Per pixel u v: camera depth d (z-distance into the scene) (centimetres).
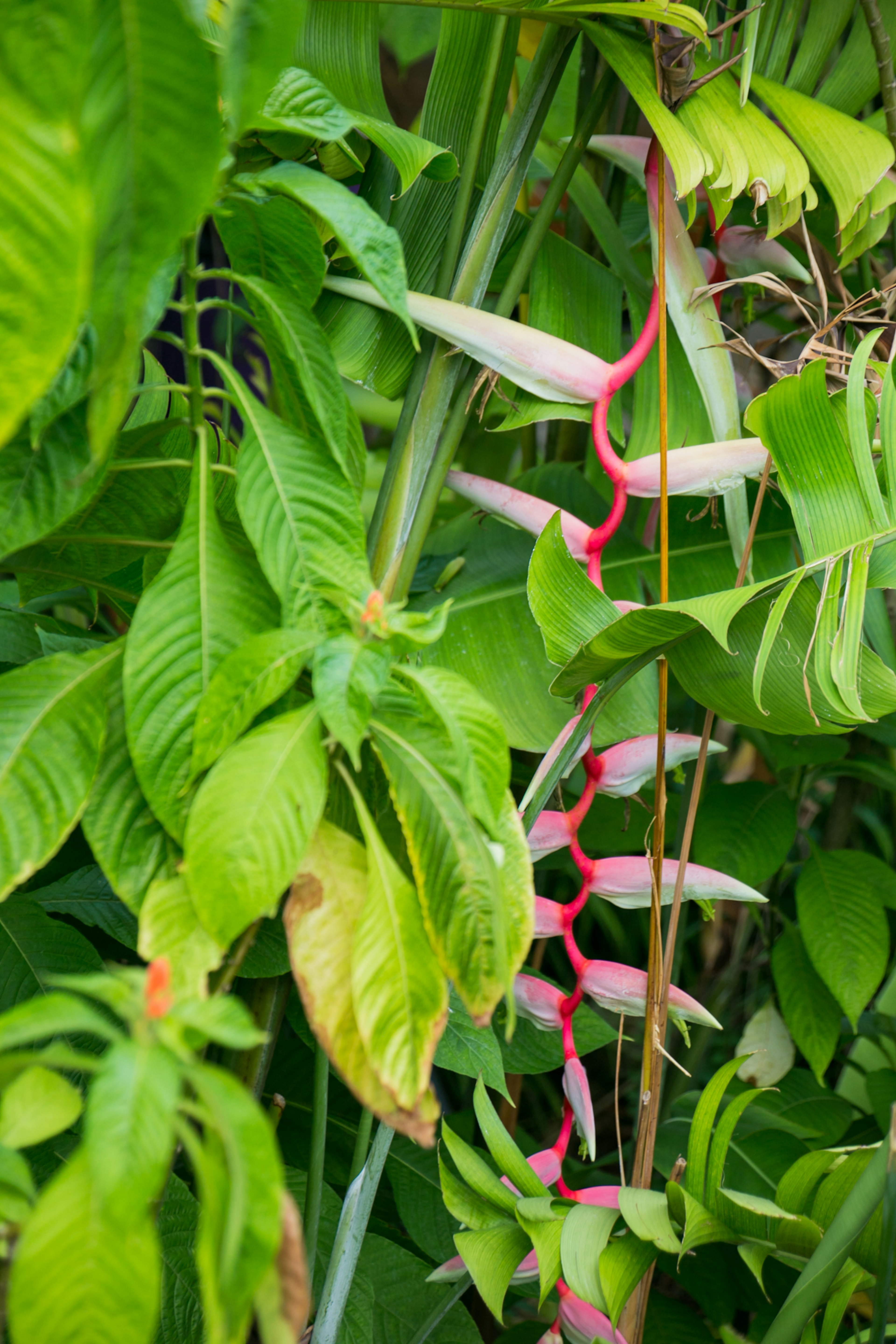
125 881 176
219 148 149
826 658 190
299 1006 210
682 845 199
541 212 203
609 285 214
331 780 183
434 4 198
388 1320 209
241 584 179
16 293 138
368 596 177
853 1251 192
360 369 202
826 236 227
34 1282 146
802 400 191
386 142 186
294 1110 220
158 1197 171
